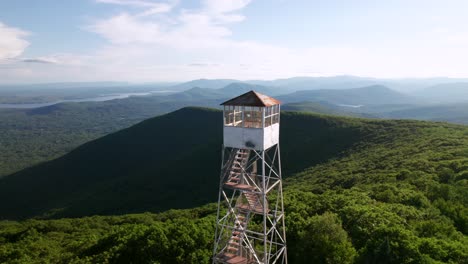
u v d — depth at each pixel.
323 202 36.84
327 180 61.50
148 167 133.12
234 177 19.95
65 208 98.88
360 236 26.69
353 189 44.88
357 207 31.75
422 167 49.91
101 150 155.25
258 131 17.69
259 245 27.22
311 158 86.56
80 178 134.12
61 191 124.00
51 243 47.09
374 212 29.89
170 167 114.25
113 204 94.56
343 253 23.30
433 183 40.88
